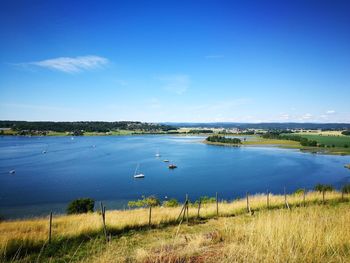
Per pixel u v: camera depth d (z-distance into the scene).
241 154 145.62
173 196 64.50
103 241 13.31
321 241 6.74
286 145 192.50
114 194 65.50
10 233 13.88
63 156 134.38
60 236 13.63
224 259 6.22
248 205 21.36
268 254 5.86
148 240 13.37
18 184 74.81
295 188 71.81
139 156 137.00
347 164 110.88
